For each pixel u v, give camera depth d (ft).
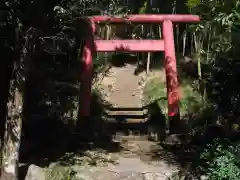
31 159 28.78
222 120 33.73
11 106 22.02
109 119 43.39
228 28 30.94
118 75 61.41
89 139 34.68
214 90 37.73
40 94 35.37
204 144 30.17
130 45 37.78
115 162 28.76
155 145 34.01
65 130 36.29
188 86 48.67
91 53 37.35
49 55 35.42
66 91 40.55
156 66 59.98
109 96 52.65
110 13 30.58
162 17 38.68
